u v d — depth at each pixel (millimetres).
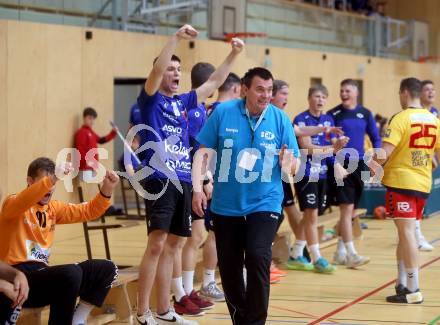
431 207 16344
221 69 7055
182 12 18797
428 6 29297
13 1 14672
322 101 9859
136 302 7488
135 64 16969
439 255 11344
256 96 6141
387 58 26375
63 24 15789
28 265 5938
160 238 6496
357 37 25234
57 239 12180
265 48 20484
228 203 6152
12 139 14266
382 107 25797
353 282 9211
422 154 7941
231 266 6195
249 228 6059
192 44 18188
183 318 7215
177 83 6672
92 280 5949
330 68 23234
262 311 5945
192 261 7680
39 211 6059
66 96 15391
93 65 15984
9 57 14219
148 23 17844
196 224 7625
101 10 16750
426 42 28562
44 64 14922
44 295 5703
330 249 11648
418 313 7555
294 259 10117
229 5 19406
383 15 28609
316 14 23250
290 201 10047
